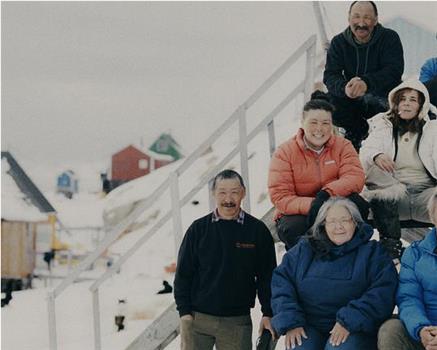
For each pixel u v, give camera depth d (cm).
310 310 431
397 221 489
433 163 500
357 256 429
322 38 795
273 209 539
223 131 568
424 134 503
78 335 1138
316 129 487
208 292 472
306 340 421
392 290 418
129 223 578
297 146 496
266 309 470
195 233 480
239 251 471
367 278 425
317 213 462
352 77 576
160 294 1236
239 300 472
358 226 433
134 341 550
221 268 470
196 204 1227
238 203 477
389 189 489
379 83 559
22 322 1240
